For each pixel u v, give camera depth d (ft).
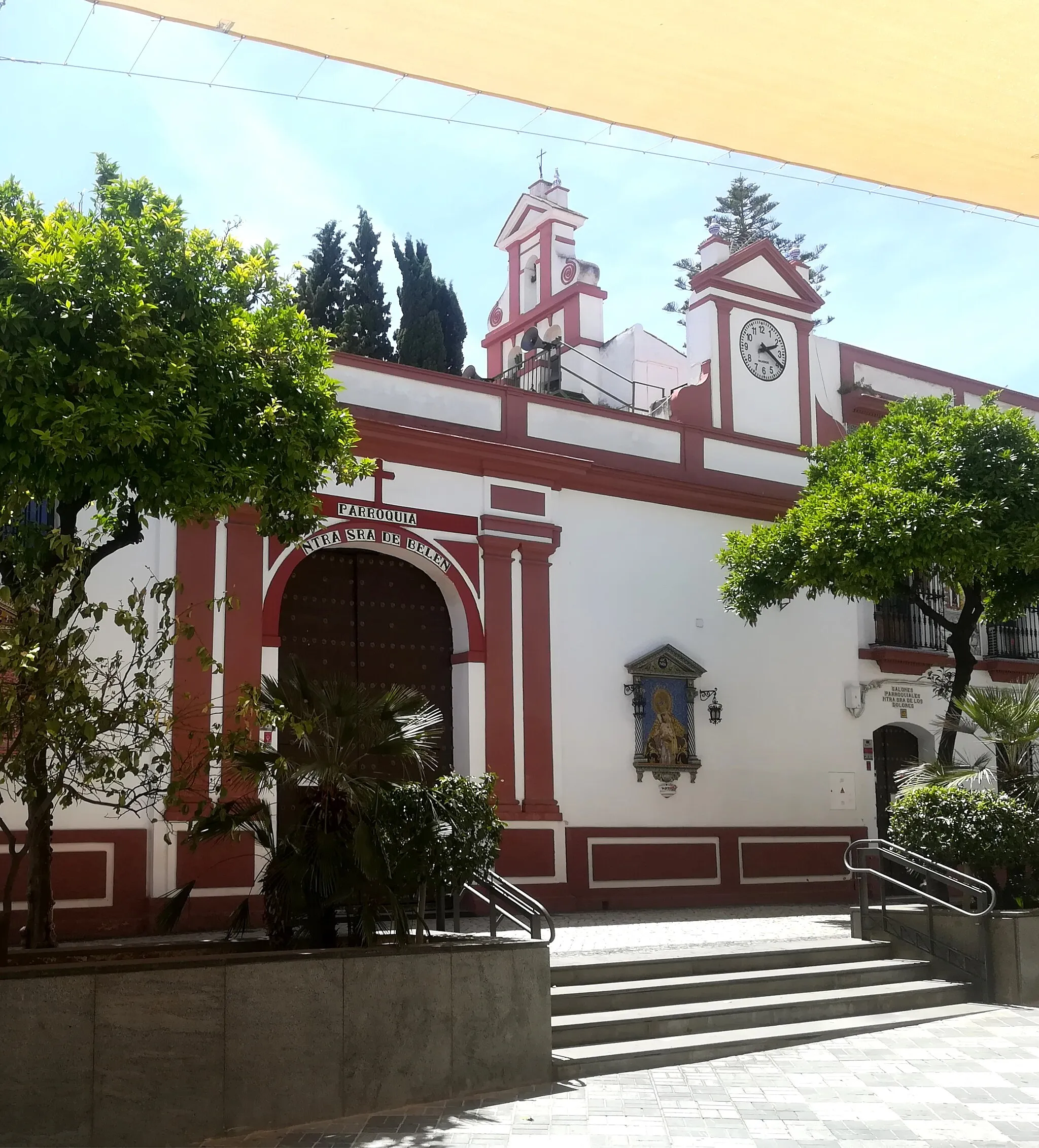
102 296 29.48
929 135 25.26
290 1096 25.59
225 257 33.17
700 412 64.08
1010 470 49.16
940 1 20.38
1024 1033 34.40
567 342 82.33
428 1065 27.50
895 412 55.88
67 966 23.76
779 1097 27.45
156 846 43.73
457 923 35.14
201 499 31.35
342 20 21.35
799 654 64.03
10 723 24.97
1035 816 42.04
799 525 52.42
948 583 51.57
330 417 33.94
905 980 39.40
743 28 21.49
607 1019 32.27
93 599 44.42
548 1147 23.71
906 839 42.86
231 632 46.85
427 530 53.01
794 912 53.93
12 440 29.25
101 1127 23.52
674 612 60.08
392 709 31.99
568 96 23.99
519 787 53.36
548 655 55.26
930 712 68.59
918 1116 25.79
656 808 57.41
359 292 86.07
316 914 30.42
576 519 57.67
